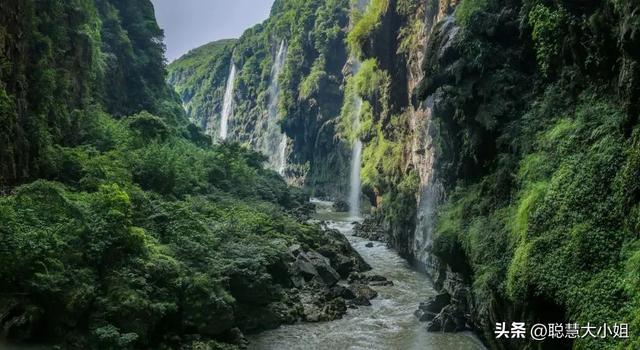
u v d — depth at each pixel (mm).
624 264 11219
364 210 57250
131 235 18672
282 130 83688
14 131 21312
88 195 20031
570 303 11773
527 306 13242
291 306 23625
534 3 16766
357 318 23188
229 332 19906
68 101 30406
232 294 21641
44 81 25562
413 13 35469
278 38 96000
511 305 14594
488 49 18656
